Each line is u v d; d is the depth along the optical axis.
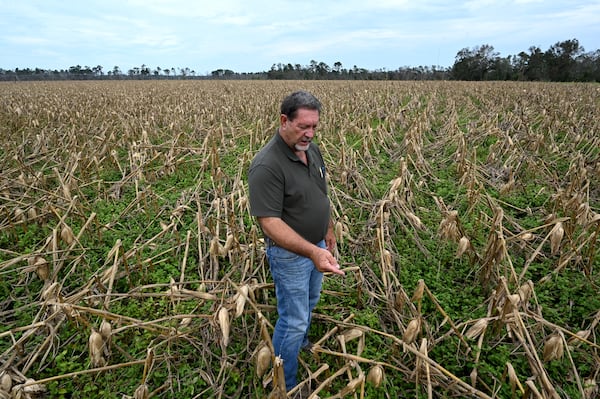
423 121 11.20
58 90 26.27
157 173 7.69
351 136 10.56
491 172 7.51
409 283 4.39
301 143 2.38
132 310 3.91
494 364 3.28
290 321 2.74
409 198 6.02
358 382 2.40
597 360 3.14
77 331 3.61
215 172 6.66
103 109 13.84
